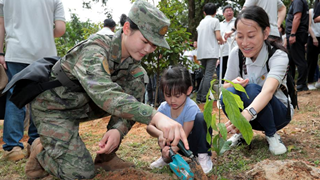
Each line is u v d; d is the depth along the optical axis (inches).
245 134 61.2
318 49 245.0
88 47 78.4
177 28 220.7
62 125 86.7
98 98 68.9
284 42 279.7
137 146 130.4
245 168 90.0
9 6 118.3
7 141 119.8
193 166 71.4
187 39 221.0
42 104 87.4
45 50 123.7
